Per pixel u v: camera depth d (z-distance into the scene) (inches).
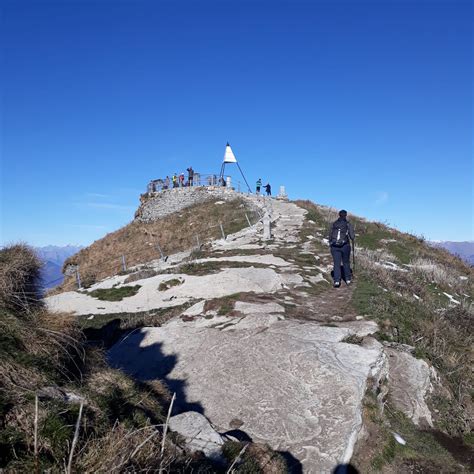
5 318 208.2
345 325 362.3
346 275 506.9
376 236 917.8
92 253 1489.9
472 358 366.3
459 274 776.3
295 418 249.4
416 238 978.7
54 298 624.7
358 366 290.5
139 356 352.8
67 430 151.8
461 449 268.1
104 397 196.1
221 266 615.8
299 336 335.9
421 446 255.9
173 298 528.4
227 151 1588.3
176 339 366.0
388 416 272.8
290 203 1397.6
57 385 187.8
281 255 656.4
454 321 440.8
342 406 253.1
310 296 460.4
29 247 257.4
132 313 517.0
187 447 196.7
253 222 1157.7
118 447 154.0
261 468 196.7
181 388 294.0
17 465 133.7
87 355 240.8
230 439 219.8
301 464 218.8
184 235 1299.2
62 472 134.3
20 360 187.8
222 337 351.3
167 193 1779.0
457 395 322.3
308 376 280.8
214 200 1576.0
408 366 321.4
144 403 221.9
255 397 271.0
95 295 605.9
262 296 453.1
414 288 558.3
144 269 821.2
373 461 232.7
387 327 369.1
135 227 1606.8
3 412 153.4
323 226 940.0
